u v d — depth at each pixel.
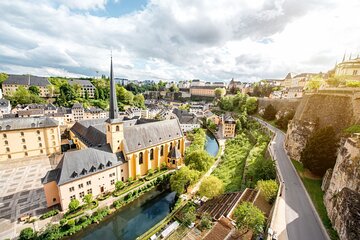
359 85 61.28
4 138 71.50
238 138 97.62
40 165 70.44
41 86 166.38
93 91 192.38
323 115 53.78
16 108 122.56
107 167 53.06
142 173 64.38
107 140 58.03
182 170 53.25
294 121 63.06
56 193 47.00
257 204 37.81
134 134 62.59
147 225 46.62
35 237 37.69
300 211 34.72
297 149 56.97
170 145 73.56
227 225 31.61
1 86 165.88
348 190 30.05
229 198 45.00
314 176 47.22
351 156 32.78
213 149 97.38
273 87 176.38
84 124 88.00
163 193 57.59
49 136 79.75
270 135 86.44
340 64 97.31
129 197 51.84
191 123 124.31
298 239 28.69
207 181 47.81
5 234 38.62
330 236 29.11
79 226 41.81
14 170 65.94
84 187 48.59
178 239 36.19
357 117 44.91
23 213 44.59
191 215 41.00
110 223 46.44
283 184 42.94
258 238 29.62
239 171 62.69
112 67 50.66
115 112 54.31
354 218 26.30
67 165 46.41
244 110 137.50
